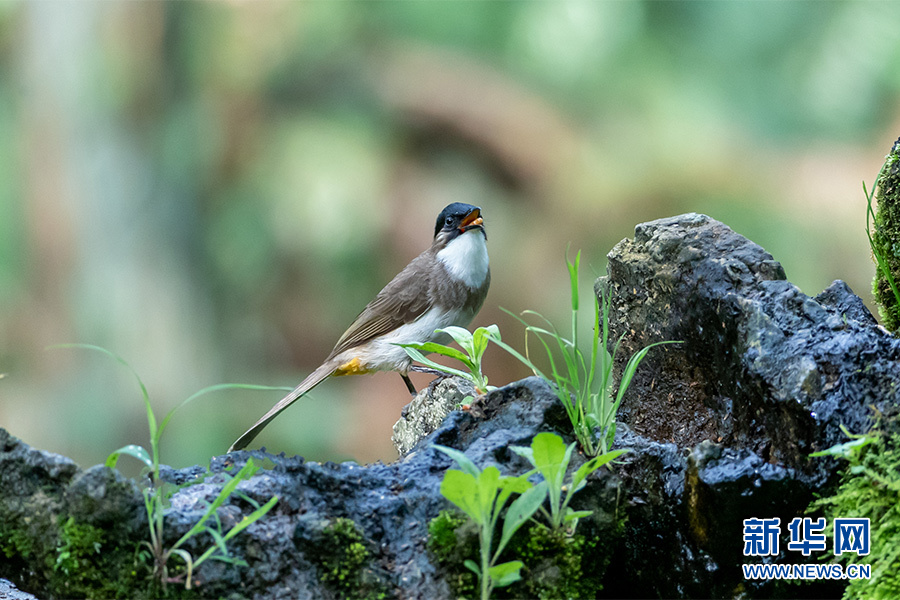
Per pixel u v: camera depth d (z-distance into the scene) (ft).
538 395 11.84
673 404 13.75
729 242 12.94
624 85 50.14
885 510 10.45
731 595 11.15
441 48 53.88
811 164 46.62
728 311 12.24
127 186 54.44
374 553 10.28
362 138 52.70
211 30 54.08
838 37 45.62
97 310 54.29
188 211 54.24
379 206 51.52
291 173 52.08
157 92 54.39
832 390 11.03
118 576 9.78
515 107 52.19
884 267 13.79
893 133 45.96
